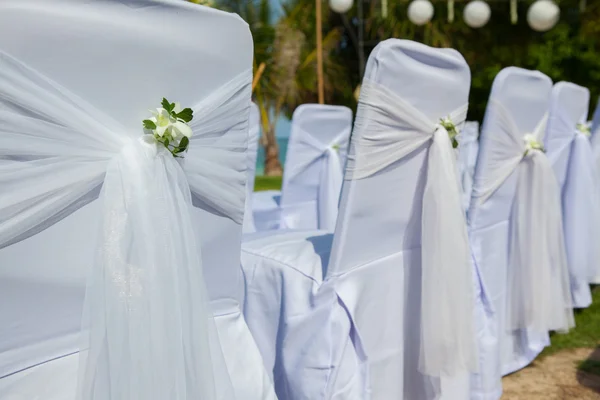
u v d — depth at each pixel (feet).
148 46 3.34
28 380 3.26
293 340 5.18
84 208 3.30
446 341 5.30
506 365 7.38
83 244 3.33
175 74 3.54
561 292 7.62
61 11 2.96
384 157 4.94
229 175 4.08
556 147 9.70
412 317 5.71
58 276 3.26
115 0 3.16
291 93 49.49
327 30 49.96
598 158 11.00
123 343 3.13
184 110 3.44
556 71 44.09
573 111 9.75
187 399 3.43
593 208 9.93
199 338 3.48
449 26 44.42
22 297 3.18
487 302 6.59
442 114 5.41
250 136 7.95
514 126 6.77
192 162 3.76
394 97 4.82
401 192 5.32
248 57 3.98
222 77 3.85
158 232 3.29
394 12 42.80
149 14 3.33
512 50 45.93
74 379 3.40
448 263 5.29
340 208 4.90
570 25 44.50
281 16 49.98
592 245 9.97
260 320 5.58
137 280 3.18
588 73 43.86
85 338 3.19
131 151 3.31
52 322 3.34
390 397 5.57
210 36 3.67
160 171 3.41
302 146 9.49
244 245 6.02
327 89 50.42
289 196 9.78
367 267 5.22
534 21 21.76
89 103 3.19
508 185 7.15
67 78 3.06
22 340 3.24
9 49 2.81
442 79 5.22
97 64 3.15
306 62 48.62
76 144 3.14
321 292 5.00
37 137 2.99
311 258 5.48
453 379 5.66
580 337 8.82
